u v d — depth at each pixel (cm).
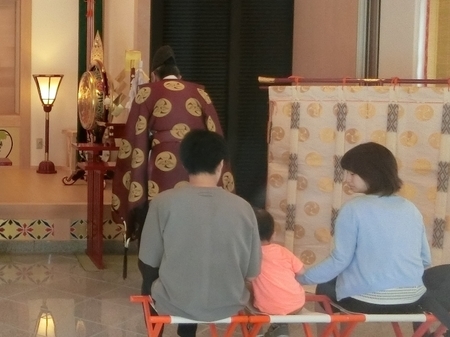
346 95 386
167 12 582
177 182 375
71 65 746
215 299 262
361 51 478
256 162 592
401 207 274
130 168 388
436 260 386
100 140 576
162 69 397
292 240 398
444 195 382
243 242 265
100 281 454
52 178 672
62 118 751
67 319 380
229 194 270
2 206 513
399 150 385
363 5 476
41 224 521
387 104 384
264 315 265
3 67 747
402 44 466
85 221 525
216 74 588
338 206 391
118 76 634
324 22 522
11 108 753
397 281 267
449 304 278
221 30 585
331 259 272
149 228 269
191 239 262
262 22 585
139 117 385
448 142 379
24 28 735
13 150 747
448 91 378
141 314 391
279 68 589
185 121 380
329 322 263
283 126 395
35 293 425
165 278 263
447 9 467
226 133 590
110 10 699
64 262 498
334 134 390
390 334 366
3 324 370
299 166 394
